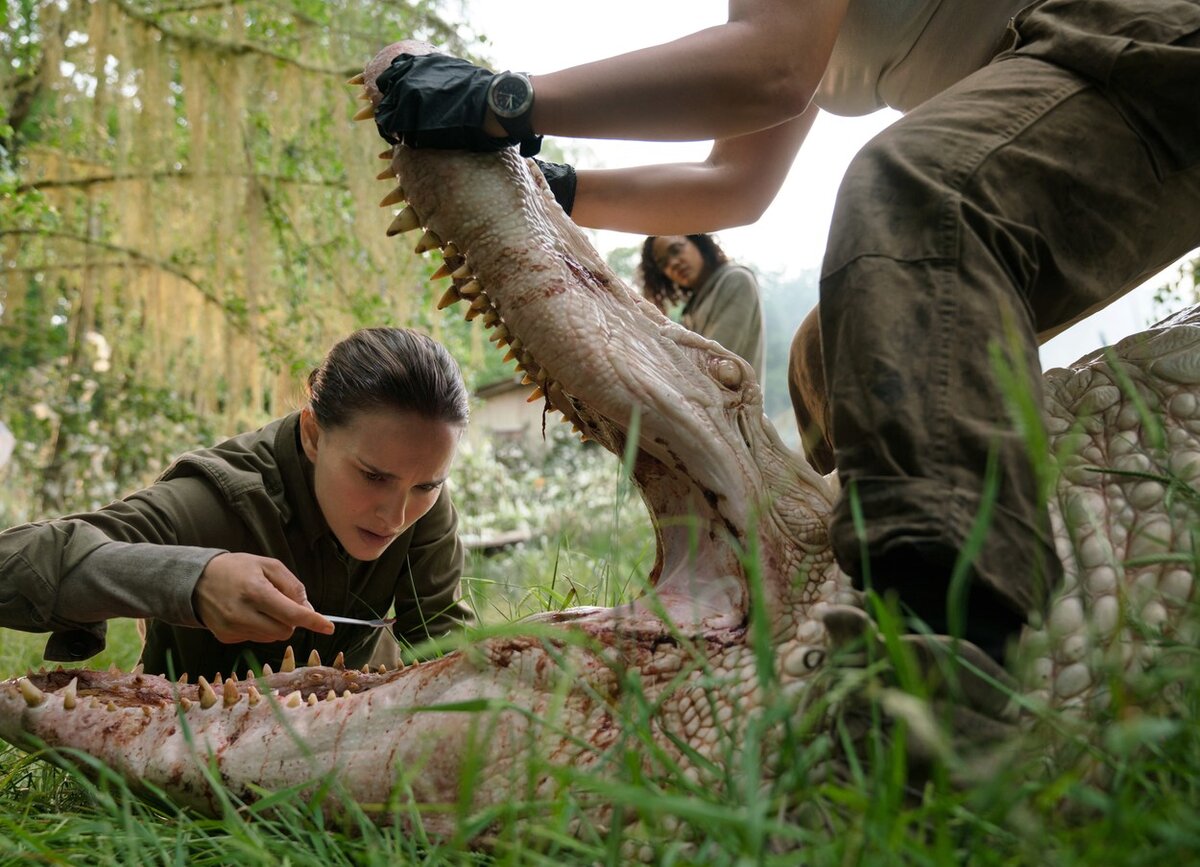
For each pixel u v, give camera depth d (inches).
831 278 66.1
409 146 74.7
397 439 90.2
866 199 66.8
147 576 81.7
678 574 72.9
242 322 354.9
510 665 66.5
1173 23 68.0
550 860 49.9
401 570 107.0
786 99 71.8
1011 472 58.0
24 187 326.6
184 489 97.1
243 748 66.9
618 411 71.6
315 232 366.9
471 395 465.7
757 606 52.2
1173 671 50.6
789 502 71.8
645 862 58.6
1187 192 72.2
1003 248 64.9
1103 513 67.2
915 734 51.4
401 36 361.4
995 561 56.3
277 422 104.7
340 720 66.8
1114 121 68.8
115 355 396.2
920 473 58.6
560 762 63.9
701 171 99.7
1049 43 71.5
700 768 62.6
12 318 388.5
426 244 78.2
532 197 75.6
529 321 72.1
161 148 332.5
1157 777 54.6
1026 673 57.4
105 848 60.1
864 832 43.9
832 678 58.7
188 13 344.5
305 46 350.9
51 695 72.4
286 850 57.1
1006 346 61.0
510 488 455.8
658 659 67.1
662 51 71.0
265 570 80.4
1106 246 69.7
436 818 63.7
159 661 104.9
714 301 207.0
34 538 85.8
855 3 86.5
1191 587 63.4
